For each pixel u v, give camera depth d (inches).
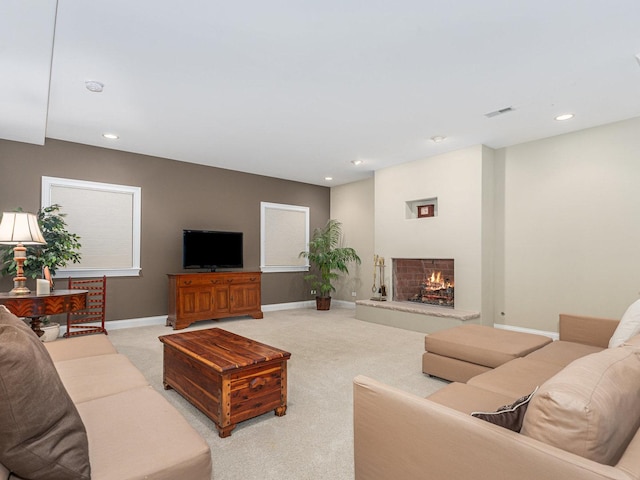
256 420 89.7
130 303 196.4
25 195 167.8
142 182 201.3
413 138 173.6
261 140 176.7
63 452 39.8
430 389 109.2
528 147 178.7
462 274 188.1
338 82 117.4
